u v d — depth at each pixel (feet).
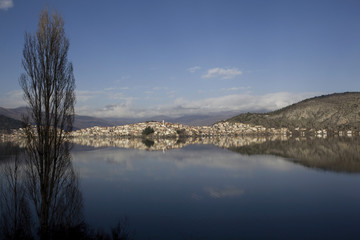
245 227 83.61
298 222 88.48
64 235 73.87
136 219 90.89
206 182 157.28
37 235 71.26
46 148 67.10
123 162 258.16
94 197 120.98
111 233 77.92
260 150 362.74
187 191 133.69
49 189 70.49
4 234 70.64
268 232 79.97
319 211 100.07
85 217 90.99
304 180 161.27
